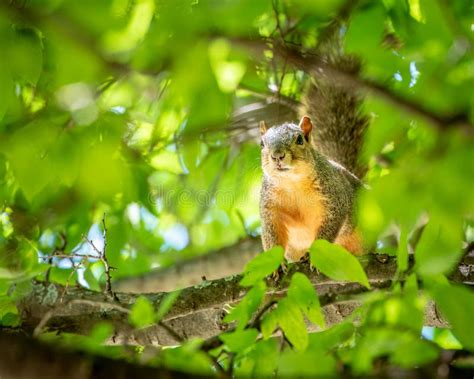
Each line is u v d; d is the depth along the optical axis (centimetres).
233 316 741
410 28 1102
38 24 930
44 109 1098
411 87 1151
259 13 952
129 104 1322
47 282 1102
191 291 984
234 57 1099
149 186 1363
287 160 1169
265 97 1469
